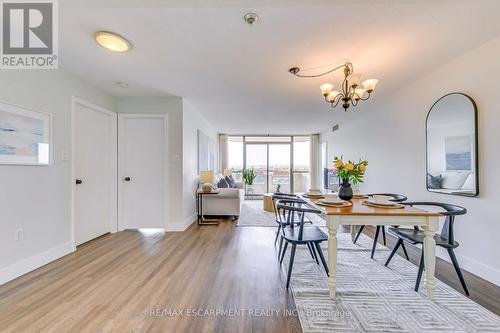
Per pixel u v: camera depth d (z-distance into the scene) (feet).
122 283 6.84
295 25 6.16
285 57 7.93
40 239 7.97
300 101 13.12
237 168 27.14
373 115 13.92
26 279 7.04
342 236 11.60
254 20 5.92
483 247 7.09
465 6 5.41
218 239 11.08
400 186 11.19
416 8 5.51
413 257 8.88
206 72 9.18
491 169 6.87
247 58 8.02
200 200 14.57
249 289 6.56
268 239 11.10
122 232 12.24
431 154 9.00
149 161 12.69
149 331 4.87
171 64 8.48
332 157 21.35
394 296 6.18
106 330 4.88
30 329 4.90
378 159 13.30
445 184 8.33
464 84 7.70
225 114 16.52
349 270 7.73
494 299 6.02
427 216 5.97
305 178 26.84
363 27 6.25
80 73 9.30
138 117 12.61
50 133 8.34
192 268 7.89
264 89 11.11
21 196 7.32
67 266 7.98
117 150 12.53
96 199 11.30
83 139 10.43
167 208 12.51
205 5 4.76
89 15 5.78
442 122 8.48
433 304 5.82
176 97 12.50
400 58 7.99
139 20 5.98
